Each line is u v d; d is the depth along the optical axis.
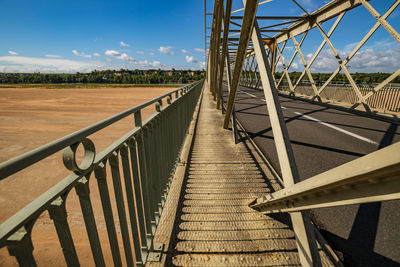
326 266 1.64
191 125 6.18
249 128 6.41
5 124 9.00
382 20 6.36
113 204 2.94
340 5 8.33
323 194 1.12
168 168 2.65
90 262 1.96
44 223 2.52
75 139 0.68
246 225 2.02
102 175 0.94
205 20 10.81
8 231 0.47
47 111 12.58
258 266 1.60
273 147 4.65
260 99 14.27
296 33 12.82
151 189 1.81
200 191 2.62
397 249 1.83
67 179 0.70
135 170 1.42
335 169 0.96
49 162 4.54
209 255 1.69
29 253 0.57
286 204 1.63
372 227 2.11
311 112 9.07
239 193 2.58
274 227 2.00
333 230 2.10
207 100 13.32
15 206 3.12
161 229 1.96
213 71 11.67
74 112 12.30
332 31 9.24
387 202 2.49
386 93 8.73
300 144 4.80
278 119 1.85
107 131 7.20
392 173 0.67
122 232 1.19
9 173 0.45
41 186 3.65
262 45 2.32
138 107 1.36
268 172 3.16
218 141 4.71
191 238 1.85
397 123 6.74
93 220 0.86
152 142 1.87
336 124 6.75
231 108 4.62
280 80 18.78
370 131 5.82
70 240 0.74
